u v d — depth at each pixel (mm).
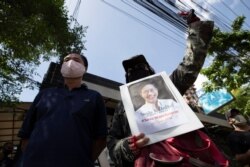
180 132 1559
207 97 9805
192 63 1826
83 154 1874
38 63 8320
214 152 1599
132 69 2119
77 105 2076
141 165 1552
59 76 5094
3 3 7445
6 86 7582
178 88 1865
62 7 8445
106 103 6277
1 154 5852
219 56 8914
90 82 5840
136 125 1644
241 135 3395
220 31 8594
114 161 1782
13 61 7934
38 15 7953
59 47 8328
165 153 1547
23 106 8023
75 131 1928
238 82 9016
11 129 9797
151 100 1724
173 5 4484
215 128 9328
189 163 1509
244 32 8539
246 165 3281
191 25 1944
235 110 3770
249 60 8891
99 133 2092
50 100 2123
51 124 1945
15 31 7355
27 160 1826
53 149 1829
